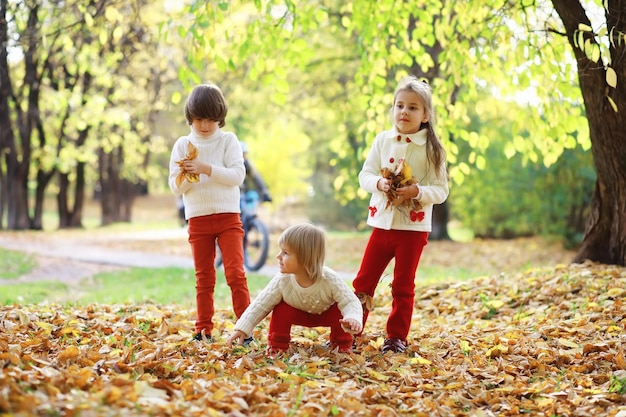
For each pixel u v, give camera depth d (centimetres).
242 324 418
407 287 446
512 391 362
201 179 465
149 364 361
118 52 1480
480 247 1614
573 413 328
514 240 1784
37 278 1025
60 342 426
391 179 432
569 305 559
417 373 389
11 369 302
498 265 1301
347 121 1650
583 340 456
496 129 866
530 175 1577
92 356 371
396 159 452
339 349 425
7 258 1223
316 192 2989
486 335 499
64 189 2561
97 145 2236
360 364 403
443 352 448
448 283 718
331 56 1524
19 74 1823
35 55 1329
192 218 468
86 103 1919
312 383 346
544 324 513
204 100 463
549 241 1673
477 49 630
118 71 1805
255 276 998
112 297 756
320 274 405
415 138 450
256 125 2534
